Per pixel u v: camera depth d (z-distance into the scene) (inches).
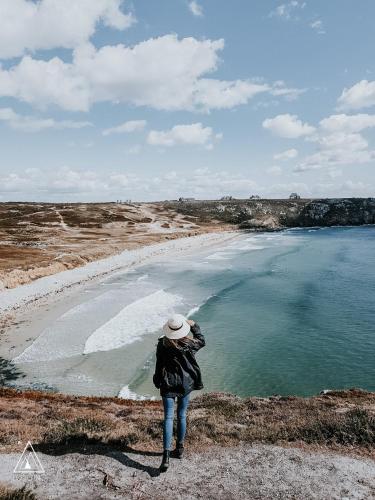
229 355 1056.2
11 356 1050.1
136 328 1248.8
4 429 345.4
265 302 1590.8
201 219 6904.5
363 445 300.2
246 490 231.1
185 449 289.0
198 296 1692.9
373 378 922.1
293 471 256.1
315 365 994.7
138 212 6825.8
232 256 3088.1
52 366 981.2
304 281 2017.7
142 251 3198.8
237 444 301.9
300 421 358.9
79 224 5068.9
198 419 374.9
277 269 2415.1
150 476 245.9
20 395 576.7
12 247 2967.5
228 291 1788.9
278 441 307.1
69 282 1983.3
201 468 258.2
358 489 234.7
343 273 2235.5
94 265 2506.2
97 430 338.6
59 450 285.7
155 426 350.6
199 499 220.8
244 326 1290.6
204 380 917.2
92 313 1432.1
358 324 1304.1
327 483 241.0
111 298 1663.4
